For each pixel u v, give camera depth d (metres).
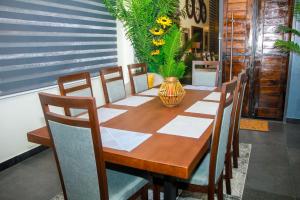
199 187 1.68
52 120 1.34
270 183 2.40
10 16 2.80
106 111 2.12
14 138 2.86
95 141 1.23
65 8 3.55
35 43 3.14
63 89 2.21
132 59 4.92
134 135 1.58
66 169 1.42
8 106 2.78
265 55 4.09
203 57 6.26
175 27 4.50
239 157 2.90
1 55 2.74
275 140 3.41
